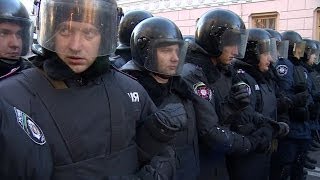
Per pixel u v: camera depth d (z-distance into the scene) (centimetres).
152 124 128
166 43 189
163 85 193
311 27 948
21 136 96
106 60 123
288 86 371
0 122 95
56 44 114
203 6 1133
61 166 108
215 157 225
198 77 214
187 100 200
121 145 120
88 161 111
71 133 110
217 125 209
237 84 231
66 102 112
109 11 123
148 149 129
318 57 526
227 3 1097
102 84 122
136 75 194
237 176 252
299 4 966
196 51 237
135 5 1312
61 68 114
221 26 236
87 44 115
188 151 192
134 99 130
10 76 117
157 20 198
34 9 133
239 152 220
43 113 109
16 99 108
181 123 132
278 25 1008
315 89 451
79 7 114
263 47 288
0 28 201
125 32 318
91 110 115
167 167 132
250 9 1058
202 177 221
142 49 193
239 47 243
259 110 276
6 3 205
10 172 94
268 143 240
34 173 98
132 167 123
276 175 361
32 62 122
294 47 412
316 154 550
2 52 202
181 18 1191
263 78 290
